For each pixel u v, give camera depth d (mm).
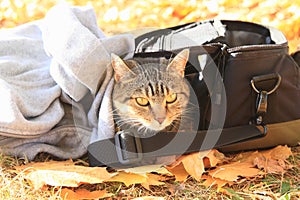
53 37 1805
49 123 1824
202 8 3365
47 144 1867
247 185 1737
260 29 2064
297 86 1869
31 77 1905
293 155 1915
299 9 3199
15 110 1728
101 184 1723
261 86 1804
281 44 1853
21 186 1652
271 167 1797
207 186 1716
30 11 3338
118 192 1688
